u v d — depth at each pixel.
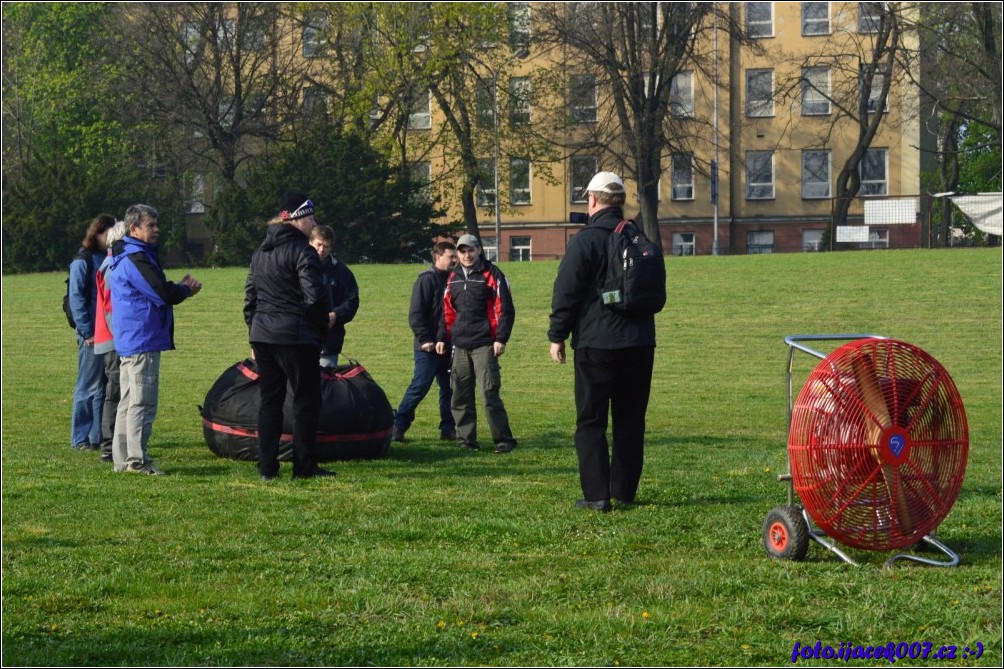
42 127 49.66
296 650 4.65
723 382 19.73
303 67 49.41
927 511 6.18
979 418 15.50
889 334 25.28
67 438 11.94
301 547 6.32
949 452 6.24
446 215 51.03
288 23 48.75
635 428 7.58
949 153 48.22
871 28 46.84
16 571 5.77
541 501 7.68
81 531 6.70
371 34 48.56
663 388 18.94
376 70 48.31
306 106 49.38
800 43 55.56
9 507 7.42
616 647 4.68
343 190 43.81
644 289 7.32
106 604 5.26
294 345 8.58
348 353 23.75
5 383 18.72
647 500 7.73
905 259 34.22
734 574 5.70
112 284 8.99
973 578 5.70
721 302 29.30
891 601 5.24
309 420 8.76
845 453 6.02
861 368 6.12
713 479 8.73
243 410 9.74
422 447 10.92
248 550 6.25
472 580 5.62
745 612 5.08
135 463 9.00
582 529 6.74
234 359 22.88
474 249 10.62
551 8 46.38
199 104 46.94
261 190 43.91
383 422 9.98
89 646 4.70
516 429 13.02
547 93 48.78
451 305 10.75
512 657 4.56
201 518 7.08
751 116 55.84
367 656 4.57
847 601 5.27
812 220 57.72
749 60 55.84
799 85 49.12
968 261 33.28
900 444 6.07
